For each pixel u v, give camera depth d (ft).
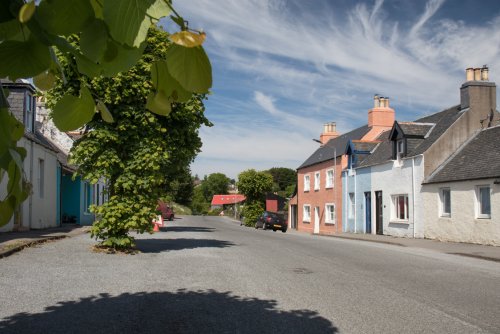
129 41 3.18
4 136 3.61
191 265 32.63
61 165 74.49
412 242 60.59
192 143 41.93
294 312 19.99
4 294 21.54
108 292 22.81
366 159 90.89
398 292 25.08
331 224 105.29
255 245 50.98
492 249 50.14
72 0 3.22
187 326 17.38
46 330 16.19
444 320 19.33
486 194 56.39
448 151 68.28
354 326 18.10
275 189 309.83
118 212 37.22
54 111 4.04
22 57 3.46
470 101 69.67
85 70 3.75
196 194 363.15
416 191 69.51
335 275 30.40
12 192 3.63
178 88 3.98
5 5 3.33
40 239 43.57
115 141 37.40
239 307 20.56
